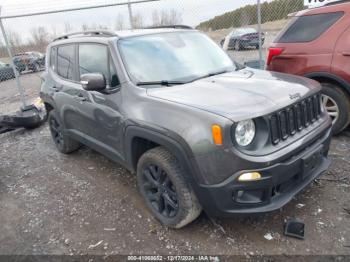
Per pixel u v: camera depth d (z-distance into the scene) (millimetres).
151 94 3016
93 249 2916
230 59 4039
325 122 3115
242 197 2551
